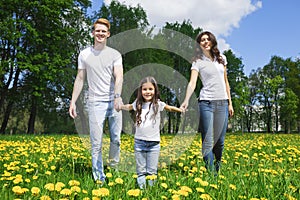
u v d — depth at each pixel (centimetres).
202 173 394
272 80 3438
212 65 439
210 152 450
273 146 800
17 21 2219
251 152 671
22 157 561
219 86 442
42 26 2405
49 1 2303
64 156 574
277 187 328
